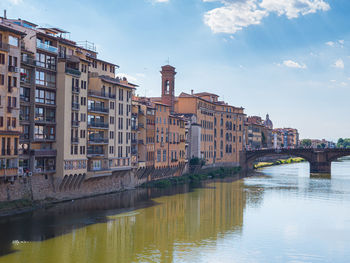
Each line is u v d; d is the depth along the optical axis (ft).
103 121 318.04
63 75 274.77
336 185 430.20
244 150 655.35
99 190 321.32
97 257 180.86
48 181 270.26
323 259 186.29
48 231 213.66
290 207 300.20
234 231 229.86
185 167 488.02
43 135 267.59
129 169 352.08
